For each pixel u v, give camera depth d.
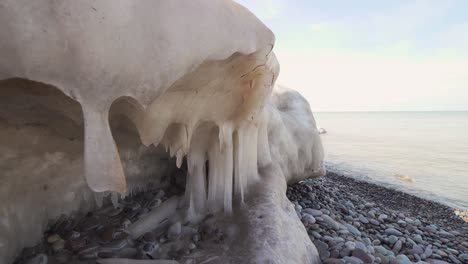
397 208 5.68
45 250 1.67
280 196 2.47
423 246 3.22
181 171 3.06
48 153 1.70
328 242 2.48
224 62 1.52
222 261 1.68
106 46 0.90
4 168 1.45
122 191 0.98
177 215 2.27
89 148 0.90
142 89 1.02
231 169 2.19
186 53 1.12
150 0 1.03
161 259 1.74
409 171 9.91
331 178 8.07
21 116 1.35
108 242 1.84
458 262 2.98
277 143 3.47
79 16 0.85
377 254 2.49
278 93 4.78
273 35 1.69
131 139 2.20
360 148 15.69
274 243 1.77
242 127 2.26
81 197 2.11
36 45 0.80
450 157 12.91
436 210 5.83
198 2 1.21
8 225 1.48
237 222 2.04
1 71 0.77
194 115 1.77
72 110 1.29
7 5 0.76
